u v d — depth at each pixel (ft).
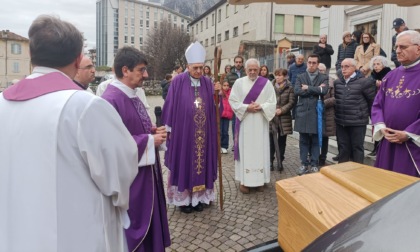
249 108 15.57
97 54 285.02
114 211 5.43
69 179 4.68
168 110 13.65
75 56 5.13
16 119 4.74
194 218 13.25
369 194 5.28
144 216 7.79
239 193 16.08
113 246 5.31
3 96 4.98
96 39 287.28
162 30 150.82
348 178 6.07
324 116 18.49
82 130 4.70
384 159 10.91
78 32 5.18
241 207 14.30
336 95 17.20
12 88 5.00
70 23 5.16
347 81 16.84
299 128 17.94
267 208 14.12
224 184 17.46
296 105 19.25
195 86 13.73
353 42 26.37
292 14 104.32
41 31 4.93
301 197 5.45
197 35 169.17
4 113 4.84
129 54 7.99
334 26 40.22
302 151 18.60
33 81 4.91
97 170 4.83
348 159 17.49
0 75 158.92
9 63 160.04
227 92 24.62
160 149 8.64
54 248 4.56
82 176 4.77
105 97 7.80
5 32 160.35
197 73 13.53
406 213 3.28
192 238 11.63
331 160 21.26
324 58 28.40
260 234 11.82
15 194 4.62
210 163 13.91
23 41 161.89
